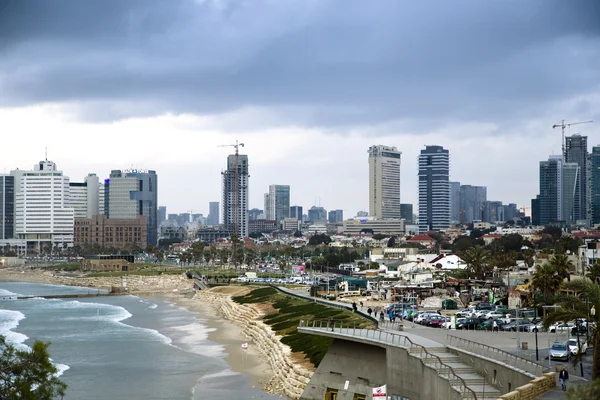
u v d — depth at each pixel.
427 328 113.12
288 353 117.00
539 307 115.06
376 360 88.38
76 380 118.06
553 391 65.31
